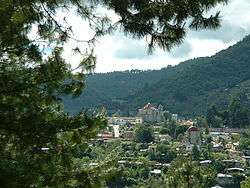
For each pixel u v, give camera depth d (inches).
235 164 4950.8
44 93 349.1
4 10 317.1
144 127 6269.7
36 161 335.6
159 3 308.2
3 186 312.3
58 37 346.0
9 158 332.5
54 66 346.6
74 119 346.0
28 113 336.5
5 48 342.0
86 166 361.1
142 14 308.3
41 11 333.1
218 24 295.9
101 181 357.4
